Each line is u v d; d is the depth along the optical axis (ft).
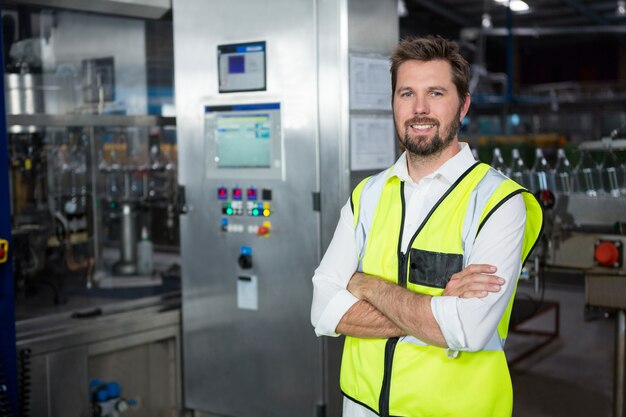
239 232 9.96
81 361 9.53
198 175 10.31
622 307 9.66
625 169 11.19
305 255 9.39
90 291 11.28
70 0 10.07
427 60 5.47
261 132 9.64
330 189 9.12
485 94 45.39
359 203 6.08
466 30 45.52
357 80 9.09
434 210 5.56
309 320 9.44
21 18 10.68
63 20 11.15
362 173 9.25
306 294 9.43
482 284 5.07
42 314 9.98
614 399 10.37
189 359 10.66
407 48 5.55
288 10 9.27
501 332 5.44
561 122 49.26
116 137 11.84
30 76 10.79
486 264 5.16
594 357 15.47
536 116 49.67
